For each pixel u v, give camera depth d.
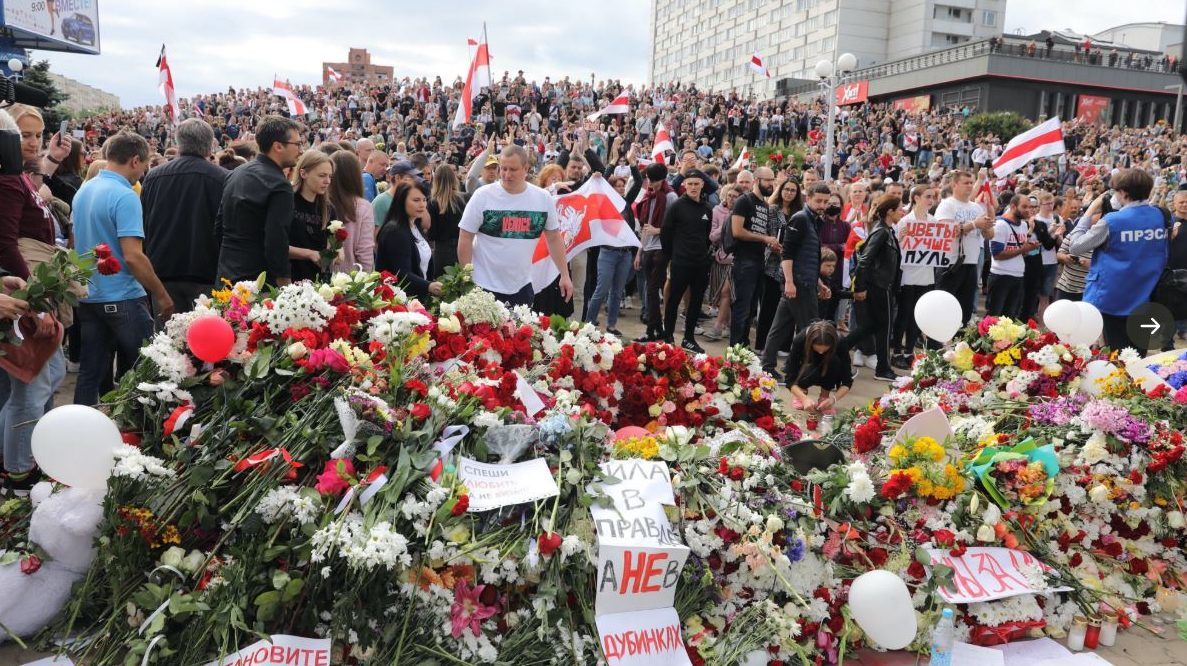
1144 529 4.60
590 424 3.80
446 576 3.15
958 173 9.14
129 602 3.12
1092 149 34.00
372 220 6.10
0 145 4.20
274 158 5.16
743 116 32.81
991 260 10.17
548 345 4.95
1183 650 3.98
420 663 3.03
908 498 4.07
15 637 3.12
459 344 4.48
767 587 3.63
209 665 2.95
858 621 3.52
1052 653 3.87
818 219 8.17
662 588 3.36
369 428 3.32
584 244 8.38
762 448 4.21
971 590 3.90
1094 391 5.18
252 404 3.47
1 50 21.97
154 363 3.62
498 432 3.60
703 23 88.31
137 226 4.84
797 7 71.94
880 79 62.59
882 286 8.01
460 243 6.41
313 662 2.98
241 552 3.09
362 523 3.08
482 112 29.20
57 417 3.13
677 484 3.59
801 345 6.13
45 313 3.97
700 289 8.70
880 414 5.14
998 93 54.00
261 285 4.14
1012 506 4.32
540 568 3.22
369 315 4.24
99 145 22.11
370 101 30.62
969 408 5.32
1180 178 25.06
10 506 3.48
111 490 3.16
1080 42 57.31
